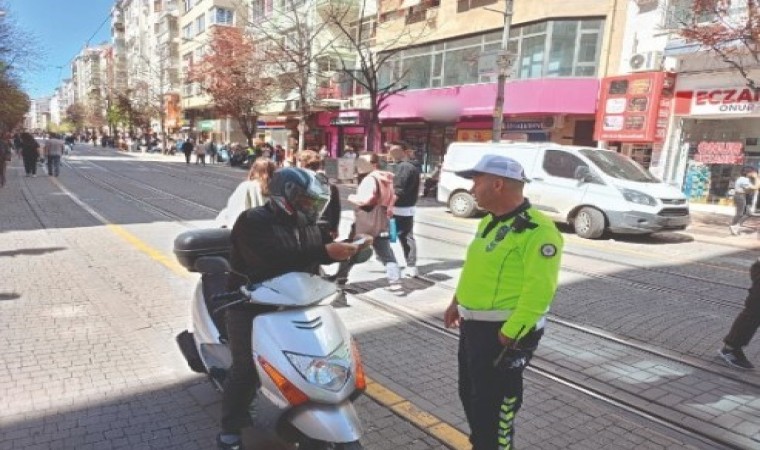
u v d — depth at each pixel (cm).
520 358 256
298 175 265
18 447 304
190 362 360
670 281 762
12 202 1276
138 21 7150
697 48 1544
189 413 349
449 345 484
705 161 1709
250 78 3325
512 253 254
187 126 5588
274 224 266
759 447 338
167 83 5772
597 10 1897
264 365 261
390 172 641
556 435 342
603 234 1199
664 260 923
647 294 683
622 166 1209
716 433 353
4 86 2561
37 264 695
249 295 267
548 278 243
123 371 405
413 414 359
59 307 537
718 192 1697
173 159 4259
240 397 286
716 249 1073
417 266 781
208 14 4569
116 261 728
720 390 416
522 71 2120
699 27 1363
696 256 980
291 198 264
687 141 1741
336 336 266
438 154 2564
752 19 1260
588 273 791
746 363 458
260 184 534
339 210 531
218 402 363
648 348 496
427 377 417
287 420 265
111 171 2483
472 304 267
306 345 255
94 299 566
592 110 1906
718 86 1614
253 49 3262
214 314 346
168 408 354
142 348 447
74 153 4369
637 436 345
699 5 1348
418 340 494
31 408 347
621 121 1803
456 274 739
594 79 1902
